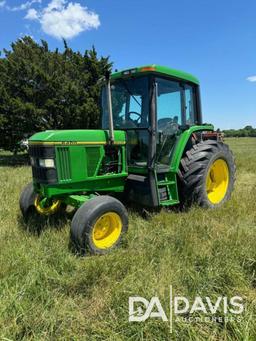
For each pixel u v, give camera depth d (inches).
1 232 163.5
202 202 201.8
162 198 185.9
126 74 179.9
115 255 135.4
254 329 92.7
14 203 219.8
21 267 124.7
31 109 531.5
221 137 242.1
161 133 183.6
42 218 182.7
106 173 175.5
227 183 225.6
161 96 183.9
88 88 596.7
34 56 595.5
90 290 114.3
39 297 109.4
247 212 193.8
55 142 151.6
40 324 96.0
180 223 171.6
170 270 122.8
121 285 113.4
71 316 100.2
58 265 130.4
